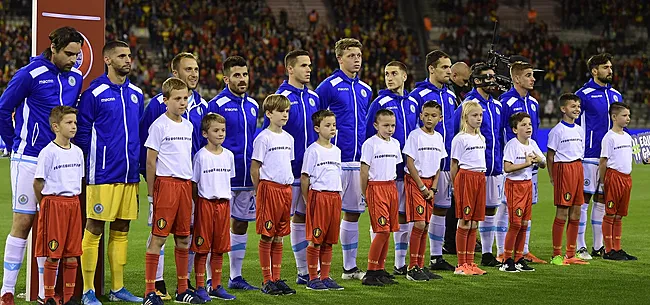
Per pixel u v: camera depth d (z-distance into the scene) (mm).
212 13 37219
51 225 6340
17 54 32594
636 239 10969
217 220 6977
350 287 7664
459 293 7355
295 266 9000
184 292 6930
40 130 6531
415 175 7973
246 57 34625
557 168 9070
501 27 38938
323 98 8148
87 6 7188
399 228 8258
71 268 6512
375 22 38688
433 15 39438
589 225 12789
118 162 6754
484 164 8328
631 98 34250
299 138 7914
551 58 36031
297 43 35656
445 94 8867
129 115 6828
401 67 8398
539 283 7855
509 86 10031
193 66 7250
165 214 6691
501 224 9117
